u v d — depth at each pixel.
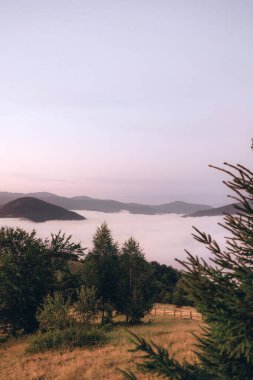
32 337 25.89
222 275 5.39
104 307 29.78
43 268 29.53
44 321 24.34
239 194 5.15
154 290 34.03
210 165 5.09
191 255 5.45
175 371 5.66
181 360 13.41
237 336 5.01
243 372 5.58
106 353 18.62
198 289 5.33
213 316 5.24
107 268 32.31
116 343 21.08
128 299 32.09
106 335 24.00
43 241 31.22
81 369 16.27
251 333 5.05
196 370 5.86
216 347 5.74
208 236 5.43
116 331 25.88
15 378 16.19
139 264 33.44
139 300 31.45
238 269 5.19
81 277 32.28
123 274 32.91
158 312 47.81
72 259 32.59
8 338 28.03
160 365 5.69
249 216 5.23
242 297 5.49
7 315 28.48
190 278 5.36
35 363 18.45
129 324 31.36
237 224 5.27
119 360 16.61
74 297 29.94
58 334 22.02
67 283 30.42
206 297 5.29
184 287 5.52
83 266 33.25
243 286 5.21
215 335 5.58
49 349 21.25
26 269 28.92
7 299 28.19
